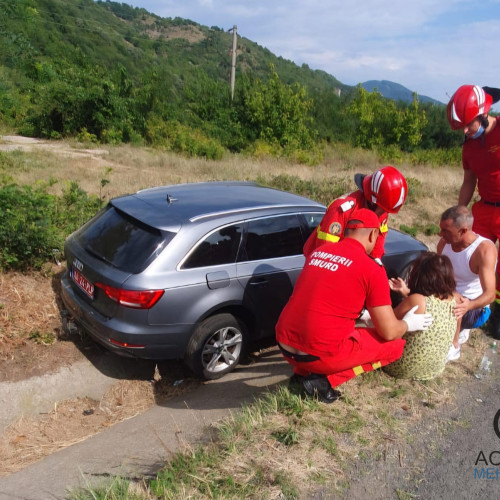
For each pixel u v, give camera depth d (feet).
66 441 12.51
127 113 72.13
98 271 13.25
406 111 104.06
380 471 9.84
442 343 12.21
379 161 69.62
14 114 78.74
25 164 39.34
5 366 14.05
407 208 33.42
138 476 10.05
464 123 13.91
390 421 11.25
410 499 9.25
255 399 12.24
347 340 10.79
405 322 11.20
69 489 9.64
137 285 12.61
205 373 14.16
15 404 13.25
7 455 11.92
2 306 15.75
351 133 107.55
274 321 15.30
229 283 13.91
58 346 15.14
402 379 12.89
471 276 13.60
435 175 50.31
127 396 14.35
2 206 17.92
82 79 72.43
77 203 21.65
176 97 88.02
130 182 35.09
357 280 10.26
